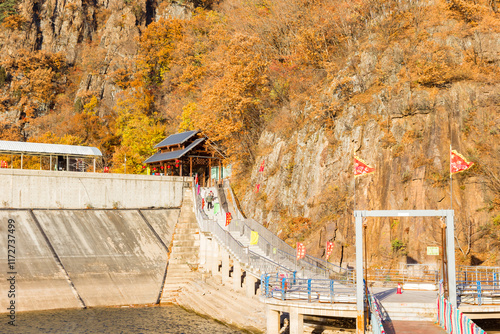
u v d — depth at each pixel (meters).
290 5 72.69
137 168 86.44
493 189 41.12
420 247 40.31
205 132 69.06
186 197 65.31
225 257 47.00
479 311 27.75
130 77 115.62
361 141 48.03
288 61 68.62
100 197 60.75
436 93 46.44
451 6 52.66
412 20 54.03
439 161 43.56
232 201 62.62
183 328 37.47
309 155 52.97
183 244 56.81
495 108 44.34
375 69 51.88
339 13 64.69
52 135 101.06
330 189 48.50
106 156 100.94
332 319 32.94
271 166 59.06
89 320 40.25
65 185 58.94
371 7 62.16
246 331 35.22
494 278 33.16
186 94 98.06
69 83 124.12
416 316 28.70
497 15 52.16
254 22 77.56
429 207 41.97
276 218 53.88
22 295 44.50
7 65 118.44
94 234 54.97
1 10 127.69
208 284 48.28
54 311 43.38
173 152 70.06
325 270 37.66
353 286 31.77
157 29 115.62
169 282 51.56
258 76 67.56
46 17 132.12
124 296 47.91
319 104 54.31
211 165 72.06
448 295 27.17
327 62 60.19
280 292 31.30
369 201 44.72
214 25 100.88
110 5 141.50
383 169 45.62
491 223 40.03
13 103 115.81
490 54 48.31
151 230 58.59
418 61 49.41
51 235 52.84
